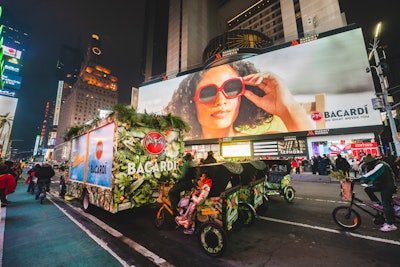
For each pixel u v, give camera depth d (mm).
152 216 5832
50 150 90625
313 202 7273
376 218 4406
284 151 25094
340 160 12789
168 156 6043
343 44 24266
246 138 28062
